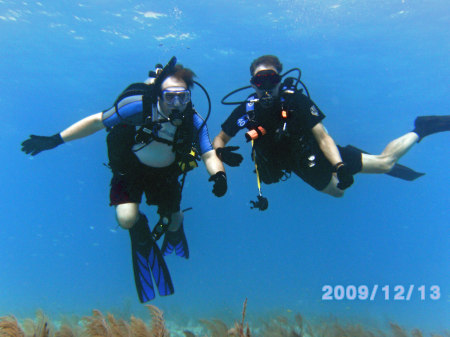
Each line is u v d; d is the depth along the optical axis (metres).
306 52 24.61
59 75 27.94
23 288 23.47
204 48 23.58
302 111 4.52
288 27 21.22
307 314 13.38
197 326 10.69
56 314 12.80
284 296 21.31
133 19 20.02
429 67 26.23
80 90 31.02
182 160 3.65
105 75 27.67
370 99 33.09
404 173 6.53
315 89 31.03
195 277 36.12
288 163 4.99
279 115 4.61
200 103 34.66
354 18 20.42
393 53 24.55
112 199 3.80
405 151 5.62
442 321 13.78
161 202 3.97
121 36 21.83
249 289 25.27
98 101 33.69
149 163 3.78
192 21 20.17
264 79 4.42
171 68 3.35
